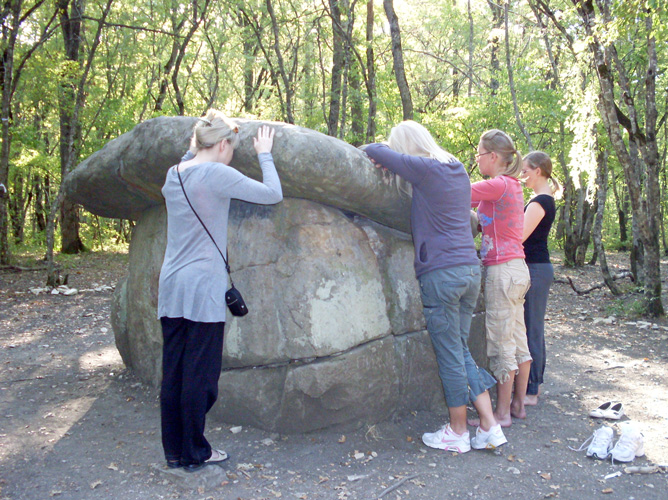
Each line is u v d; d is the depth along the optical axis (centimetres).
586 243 1422
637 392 415
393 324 339
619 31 643
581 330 656
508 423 339
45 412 351
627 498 254
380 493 252
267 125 285
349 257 316
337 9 983
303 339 298
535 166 360
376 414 321
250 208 320
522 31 1355
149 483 257
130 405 363
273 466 276
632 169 724
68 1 1087
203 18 1116
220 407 325
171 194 254
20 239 1962
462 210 290
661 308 726
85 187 387
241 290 313
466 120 1177
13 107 1377
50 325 642
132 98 1426
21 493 248
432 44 2147
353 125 1161
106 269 1260
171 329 255
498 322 327
